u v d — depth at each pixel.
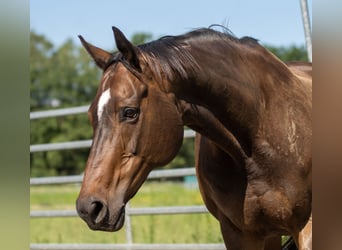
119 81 3.78
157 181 23.42
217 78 4.11
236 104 4.18
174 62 3.97
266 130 4.26
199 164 4.70
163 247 7.43
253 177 4.30
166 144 3.87
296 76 4.64
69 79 40.91
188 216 11.64
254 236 4.62
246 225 4.50
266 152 4.24
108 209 3.62
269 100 4.32
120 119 3.72
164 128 3.85
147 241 9.11
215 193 4.59
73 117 30.89
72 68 41.56
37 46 45.91
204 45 4.18
